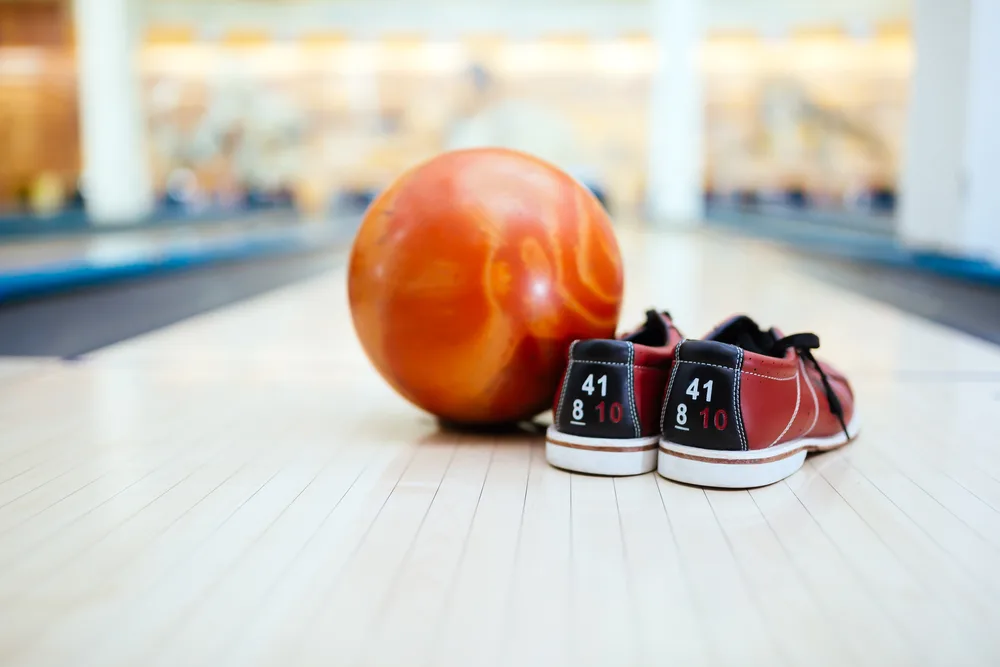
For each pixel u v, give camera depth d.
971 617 0.45
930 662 0.41
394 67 6.87
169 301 2.02
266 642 0.43
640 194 6.86
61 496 0.63
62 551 0.53
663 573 0.50
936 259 1.96
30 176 6.71
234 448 0.76
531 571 0.50
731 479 0.64
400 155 6.98
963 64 1.92
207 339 1.41
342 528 0.57
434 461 0.72
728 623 0.44
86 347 1.37
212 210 7.08
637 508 0.60
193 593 0.48
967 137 1.92
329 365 1.17
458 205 0.73
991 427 0.82
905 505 0.61
